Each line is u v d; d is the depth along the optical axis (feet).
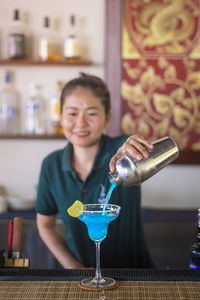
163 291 3.52
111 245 5.58
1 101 9.73
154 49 9.57
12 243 4.44
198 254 4.16
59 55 9.72
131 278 3.82
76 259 5.56
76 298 3.40
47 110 9.82
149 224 8.87
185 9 9.48
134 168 4.11
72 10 9.66
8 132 9.50
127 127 9.73
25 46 9.37
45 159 5.98
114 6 9.43
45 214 5.99
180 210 9.27
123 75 9.62
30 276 3.85
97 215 3.70
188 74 9.63
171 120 9.73
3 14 9.68
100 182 5.54
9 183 10.05
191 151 9.73
